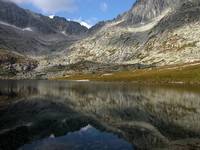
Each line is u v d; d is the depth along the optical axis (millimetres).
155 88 153125
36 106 82188
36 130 47406
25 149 35656
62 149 35688
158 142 39344
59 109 76438
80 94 125812
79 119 59938
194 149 35844
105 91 139875
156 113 69500
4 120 57000
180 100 96688
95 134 44625
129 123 55312
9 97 108500
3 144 38094
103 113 70000
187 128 49844
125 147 36625
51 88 166250
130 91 136500
